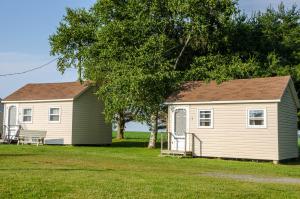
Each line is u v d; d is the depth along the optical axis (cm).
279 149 2541
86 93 3781
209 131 2766
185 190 1252
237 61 3409
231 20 3647
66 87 3872
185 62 3631
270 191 1307
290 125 2806
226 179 1586
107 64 3388
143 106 3194
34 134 3569
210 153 2747
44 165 1861
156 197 1153
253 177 1744
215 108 2752
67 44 3841
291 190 1356
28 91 4006
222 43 3597
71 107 3650
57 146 3478
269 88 2650
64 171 1616
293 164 2525
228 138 2686
